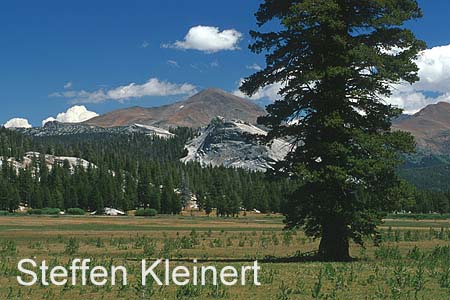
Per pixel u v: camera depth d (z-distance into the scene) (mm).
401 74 24984
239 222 96500
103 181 173125
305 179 24312
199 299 15203
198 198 183625
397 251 28906
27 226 72188
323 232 25906
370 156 24766
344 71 24328
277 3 26922
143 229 65188
